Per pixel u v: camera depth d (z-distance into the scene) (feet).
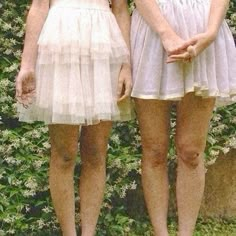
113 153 11.93
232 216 13.35
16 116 11.64
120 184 12.01
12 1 11.96
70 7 8.45
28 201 11.44
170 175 12.89
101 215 12.04
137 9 8.73
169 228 12.84
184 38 8.29
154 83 8.35
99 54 8.31
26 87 8.41
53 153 8.77
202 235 12.76
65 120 8.21
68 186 8.83
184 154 8.78
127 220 12.22
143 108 8.69
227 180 13.38
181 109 8.68
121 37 8.60
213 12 8.38
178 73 8.25
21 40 11.98
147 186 8.96
